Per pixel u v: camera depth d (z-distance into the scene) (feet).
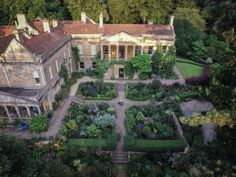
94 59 142.72
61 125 93.15
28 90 100.37
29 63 94.84
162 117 97.60
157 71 142.31
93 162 75.46
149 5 184.34
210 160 52.95
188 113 103.71
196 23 185.68
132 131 90.74
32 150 80.59
